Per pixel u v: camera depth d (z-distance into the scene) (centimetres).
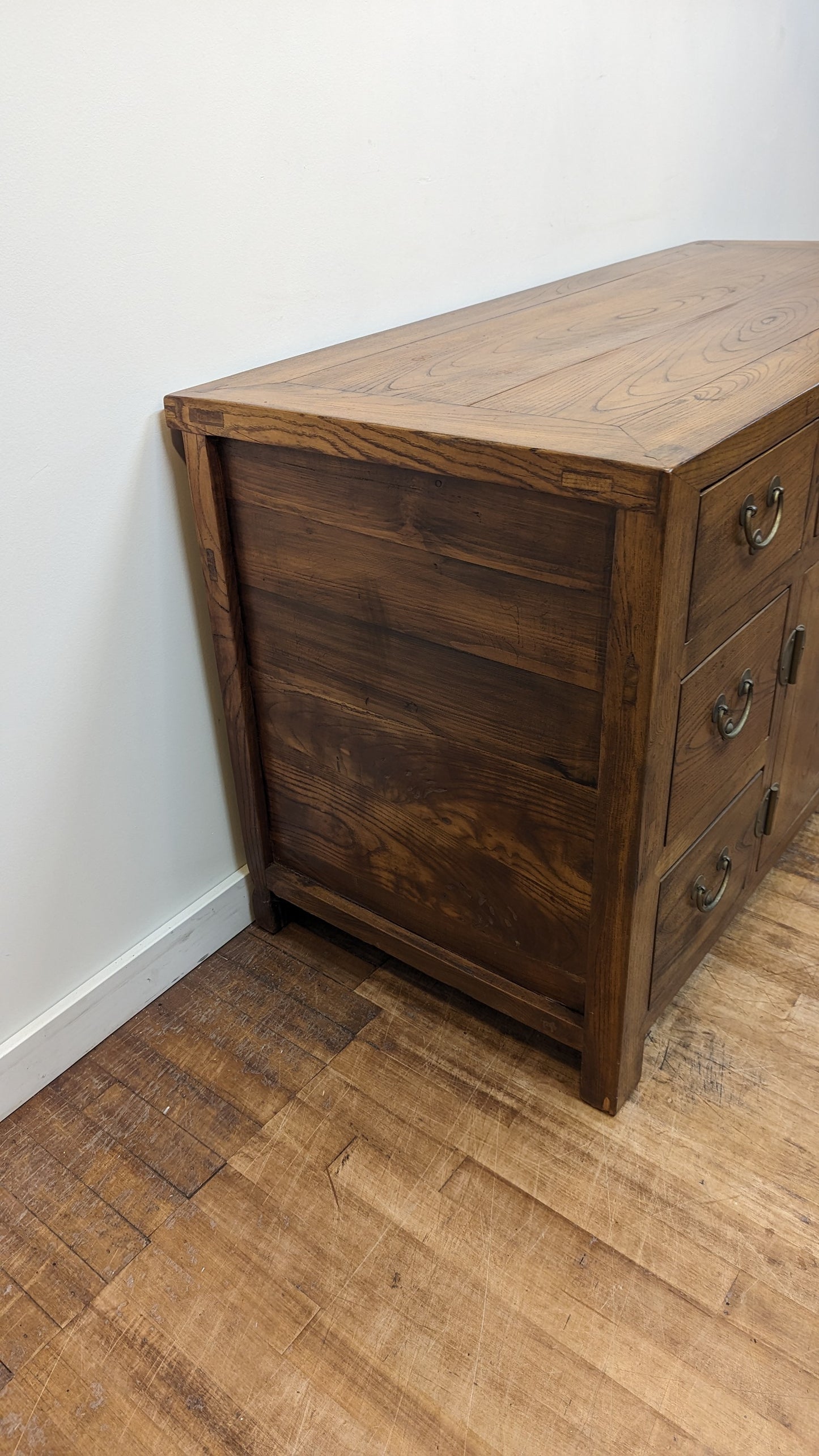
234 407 99
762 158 215
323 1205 102
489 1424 84
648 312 130
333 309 123
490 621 92
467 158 135
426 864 114
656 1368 88
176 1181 106
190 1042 122
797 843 153
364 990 129
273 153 109
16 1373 90
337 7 109
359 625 104
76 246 94
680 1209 101
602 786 90
